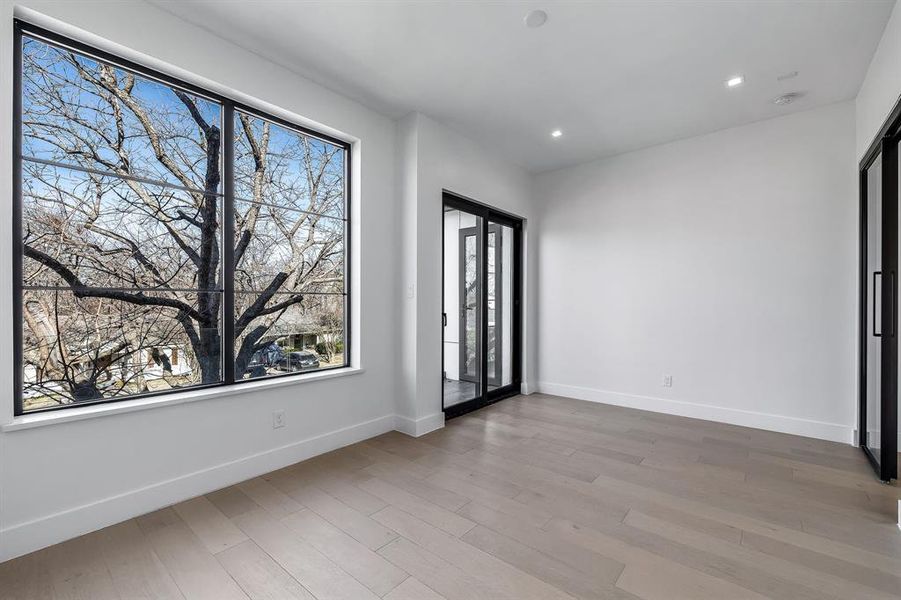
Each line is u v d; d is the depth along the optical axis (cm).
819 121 334
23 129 194
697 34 243
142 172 232
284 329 299
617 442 328
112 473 208
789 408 348
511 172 467
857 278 319
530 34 245
